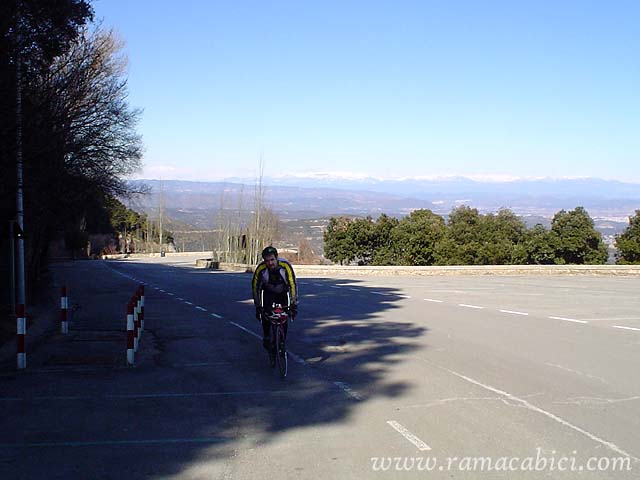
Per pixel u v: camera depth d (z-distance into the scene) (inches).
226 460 236.7
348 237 2267.5
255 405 316.8
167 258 3725.4
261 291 397.1
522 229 2240.4
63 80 576.4
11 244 693.3
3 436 268.5
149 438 265.0
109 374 395.2
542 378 366.9
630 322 604.7
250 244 2536.9
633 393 331.0
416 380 366.3
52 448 252.7
